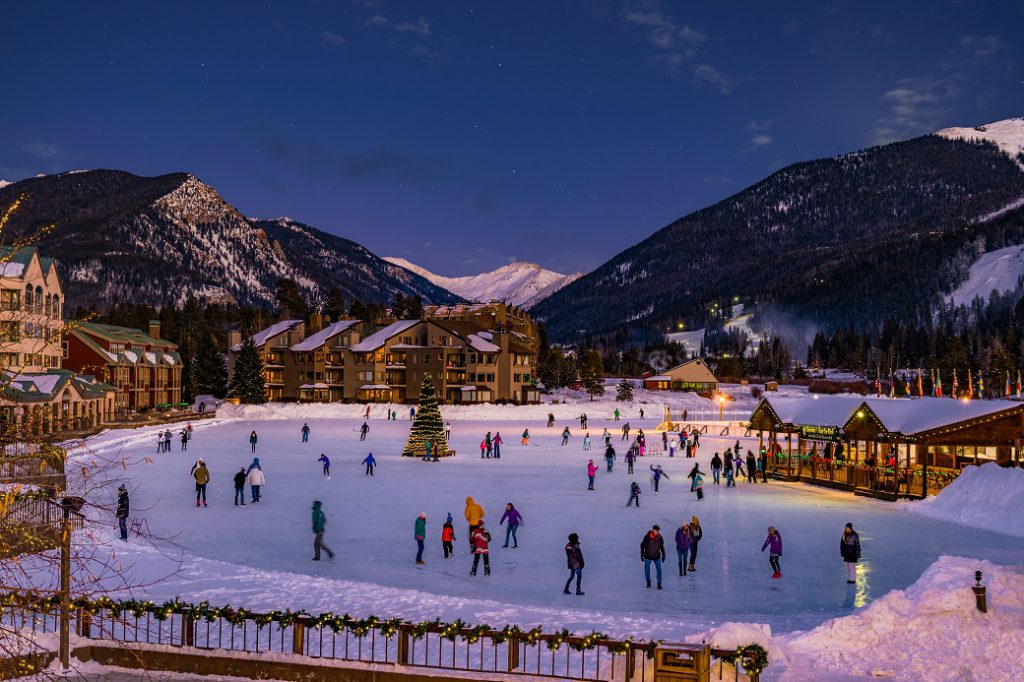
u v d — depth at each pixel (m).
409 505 34.78
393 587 21.03
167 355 113.62
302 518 31.33
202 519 30.83
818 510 35.12
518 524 26.58
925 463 37.66
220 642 15.52
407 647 14.41
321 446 64.06
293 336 132.25
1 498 11.95
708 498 38.59
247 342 116.94
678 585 22.06
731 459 44.03
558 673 14.15
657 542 21.67
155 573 20.66
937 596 15.86
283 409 103.94
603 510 34.34
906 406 40.41
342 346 127.06
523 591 21.17
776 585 22.11
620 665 14.07
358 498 36.75
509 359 125.06
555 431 86.44
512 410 112.69
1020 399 39.69
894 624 15.32
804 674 13.84
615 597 20.73
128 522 29.06
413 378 122.19
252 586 19.88
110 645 14.78
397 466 50.50
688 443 60.59
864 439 41.38
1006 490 32.34
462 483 42.44
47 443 11.98
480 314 148.38
